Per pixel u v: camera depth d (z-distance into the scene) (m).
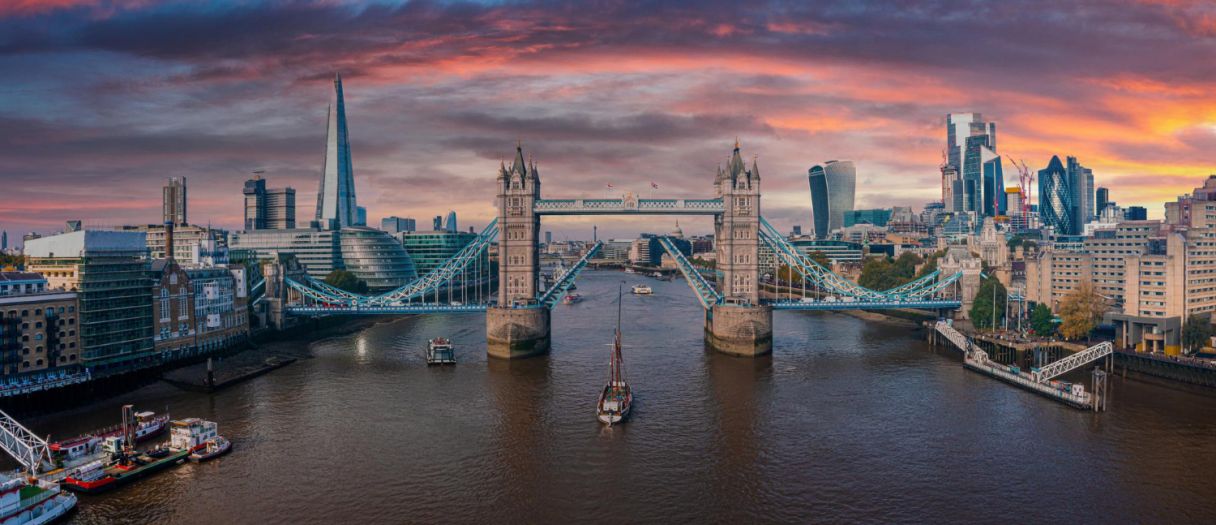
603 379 176.00
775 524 96.19
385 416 142.88
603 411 140.12
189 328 195.25
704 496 104.69
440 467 115.50
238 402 153.88
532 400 155.25
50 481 104.31
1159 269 187.75
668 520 97.25
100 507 100.44
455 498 103.94
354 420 140.12
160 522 96.25
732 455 120.75
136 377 167.25
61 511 96.94
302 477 111.38
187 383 166.62
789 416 142.38
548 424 137.50
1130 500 102.50
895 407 148.62
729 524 96.19
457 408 148.88
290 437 129.88
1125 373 173.75
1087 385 164.12
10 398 138.25
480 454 121.31
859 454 120.88
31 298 151.00
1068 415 141.12
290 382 173.62
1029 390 161.62
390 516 98.25
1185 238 191.75
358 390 164.88
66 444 117.31
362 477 111.44
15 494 91.62
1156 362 167.50
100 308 162.88
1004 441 126.44
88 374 157.50
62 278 167.75
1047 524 95.94
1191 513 98.44
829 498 103.88
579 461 118.25
